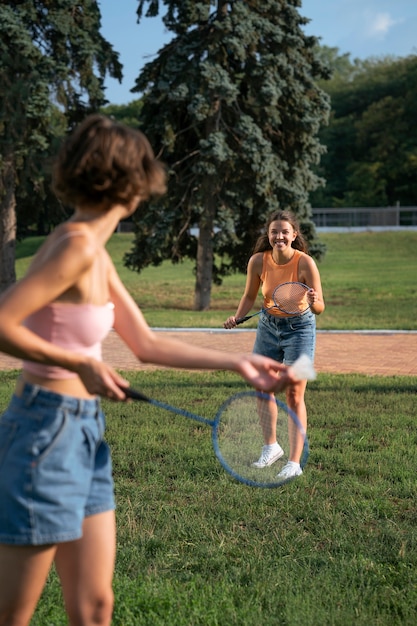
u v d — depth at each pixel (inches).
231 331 692.1
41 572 98.0
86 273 95.3
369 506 200.8
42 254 96.3
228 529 186.7
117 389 93.7
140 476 228.8
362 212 2415.1
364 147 2950.3
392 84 3083.2
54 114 1035.3
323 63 975.0
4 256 1036.5
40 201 1106.1
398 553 168.9
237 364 103.5
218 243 930.1
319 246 978.7
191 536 181.0
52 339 95.8
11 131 978.7
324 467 241.9
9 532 95.0
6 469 95.7
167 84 903.7
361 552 171.3
